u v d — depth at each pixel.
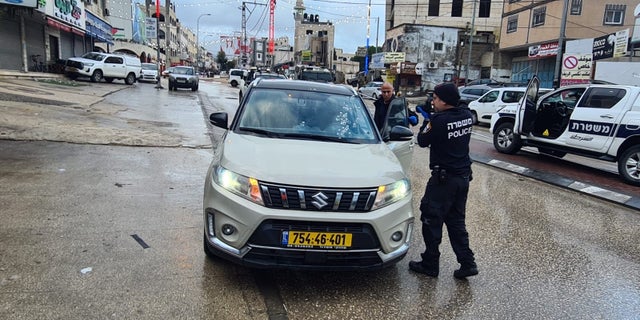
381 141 4.64
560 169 9.97
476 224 5.70
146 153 8.38
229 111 17.06
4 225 4.48
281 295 3.58
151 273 3.72
